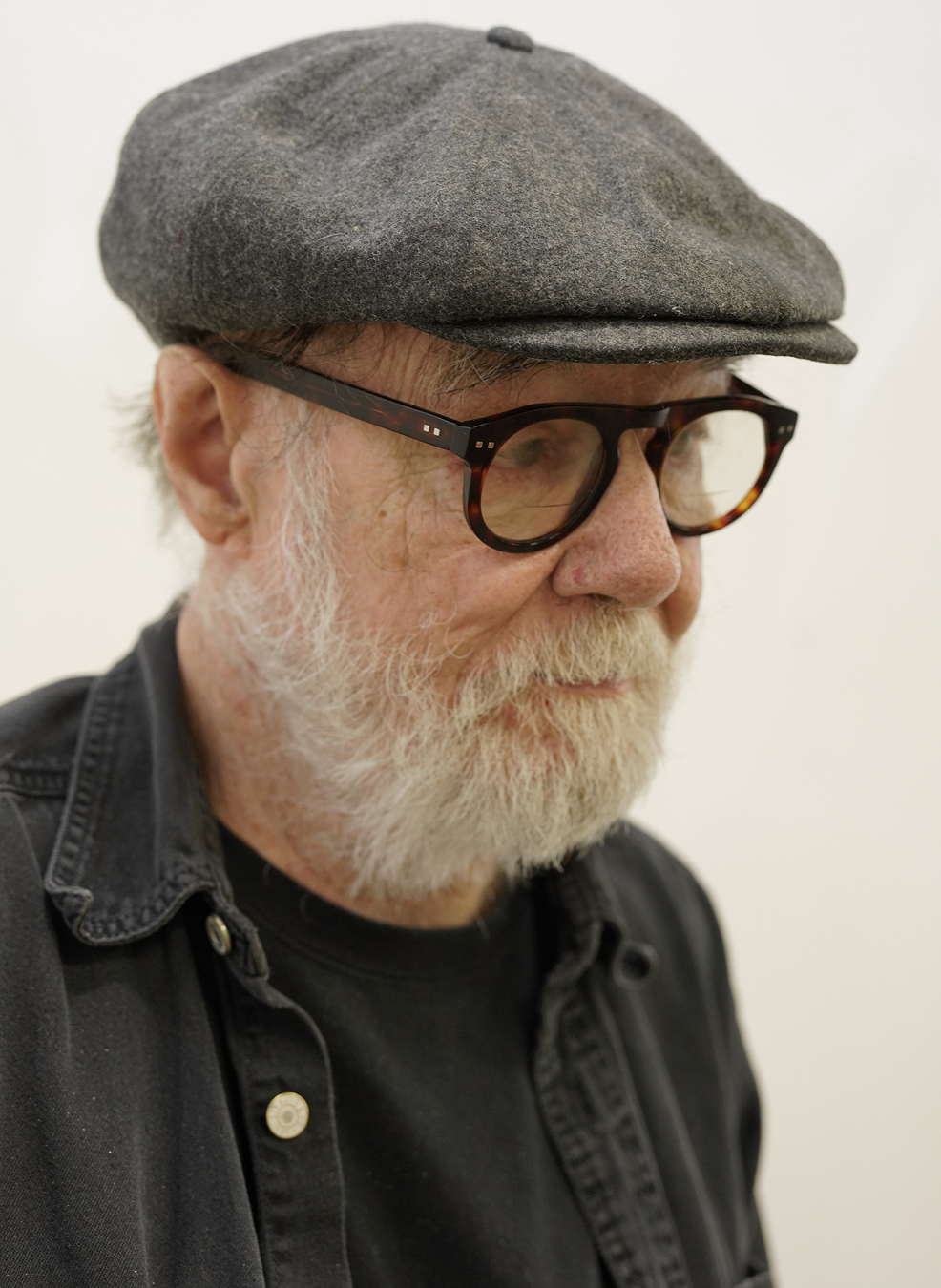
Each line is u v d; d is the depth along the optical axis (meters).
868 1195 1.63
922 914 1.60
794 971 1.66
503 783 0.86
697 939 1.26
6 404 1.33
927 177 1.47
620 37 1.43
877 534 1.56
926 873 1.60
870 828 1.62
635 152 0.74
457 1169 0.87
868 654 1.59
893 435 1.53
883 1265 1.63
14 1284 0.66
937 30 1.44
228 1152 0.75
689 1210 1.02
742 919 1.67
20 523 1.36
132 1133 0.74
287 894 0.89
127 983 0.80
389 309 0.67
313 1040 0.80
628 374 0.78
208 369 0.85
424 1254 0.84
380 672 0.85
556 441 0.78
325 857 0.93
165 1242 0.73
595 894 1.05
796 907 1.65
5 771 0.85
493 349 0.67
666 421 0.80
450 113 0.72
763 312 0.72
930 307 1.50
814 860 1.64
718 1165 1.13
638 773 0.92
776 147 1.46
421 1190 0.85
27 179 1.29
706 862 1.67
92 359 1.37
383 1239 0.83
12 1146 0.70
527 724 0.86
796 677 1.61
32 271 1.31
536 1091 0.97
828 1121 1.64
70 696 0.95
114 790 0.88
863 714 1.61
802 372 1.10
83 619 1.42
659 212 0.71
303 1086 0.79
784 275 0.76
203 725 0.95
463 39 0.83
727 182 0.81
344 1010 0.87
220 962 0.84
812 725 1.62
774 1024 1.67
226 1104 0.77
